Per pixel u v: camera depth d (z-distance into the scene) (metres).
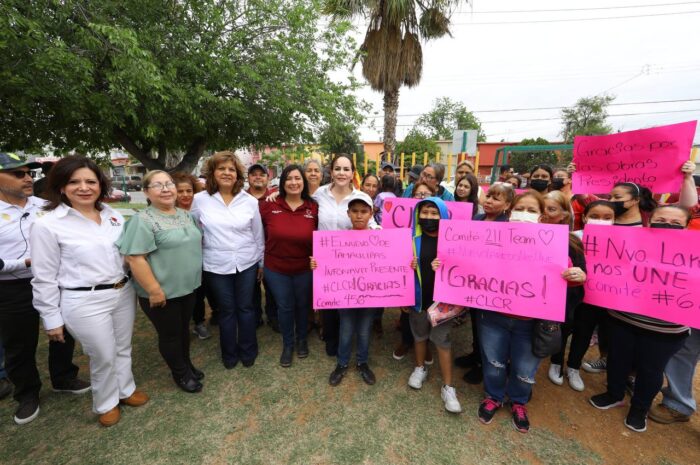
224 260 2.67
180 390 2.61
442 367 2.40
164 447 2.08
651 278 2.02
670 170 2.73
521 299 2.11
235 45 6.02
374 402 2.48
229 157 2.60
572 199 3.46
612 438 2.16
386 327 3.79
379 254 2.55
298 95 6.60
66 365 2.58
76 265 1.98
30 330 2.30
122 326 2.27
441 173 3.78
